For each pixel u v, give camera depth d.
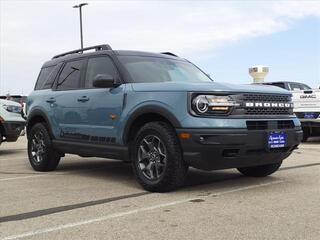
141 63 7.04
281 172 7.63
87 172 8.14
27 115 8.69
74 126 7.44
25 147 13.67
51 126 8.01
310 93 13.45
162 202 5.50
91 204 5.50
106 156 6.86
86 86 7.37
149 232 4.34
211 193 5.96
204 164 5.64
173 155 5.77
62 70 8.13
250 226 4.46
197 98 5.62
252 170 7.10
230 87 5.81
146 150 6.17
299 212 4.95
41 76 8.81
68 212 5.14
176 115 5.71
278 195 5.79
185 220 4.71
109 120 6.70
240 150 5.66
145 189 6.22
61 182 7.07
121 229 4.45
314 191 6.01
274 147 5.96
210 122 5.56
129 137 6.43
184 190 6.18
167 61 7.47
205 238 4.13
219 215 4.87
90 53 7.57
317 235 4.18
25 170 8.51
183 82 6.00
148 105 6.04
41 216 4.98
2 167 8.95
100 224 4.64
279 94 6.27
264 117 5.95
